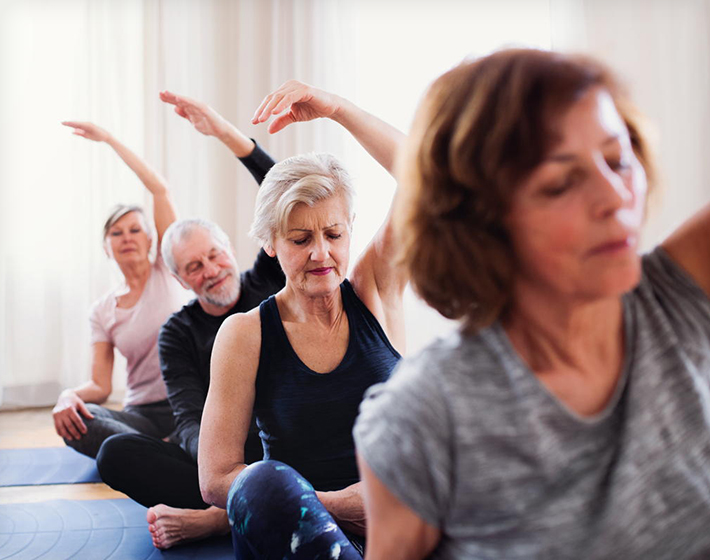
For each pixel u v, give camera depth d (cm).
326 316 152
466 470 69
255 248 477
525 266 70
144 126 468
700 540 70
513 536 70
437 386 70
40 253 451
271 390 151
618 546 68
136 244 325
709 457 71
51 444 350
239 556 127
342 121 174
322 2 470
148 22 468
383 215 462
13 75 450
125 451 227
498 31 465
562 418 69
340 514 146
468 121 68
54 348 454
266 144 476
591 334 73
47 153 454
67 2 455
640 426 70
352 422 151
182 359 250
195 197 475
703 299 80
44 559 209
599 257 66
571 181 66
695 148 456
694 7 452
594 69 69
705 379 76
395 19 471
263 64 480
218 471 148
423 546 76
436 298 74
